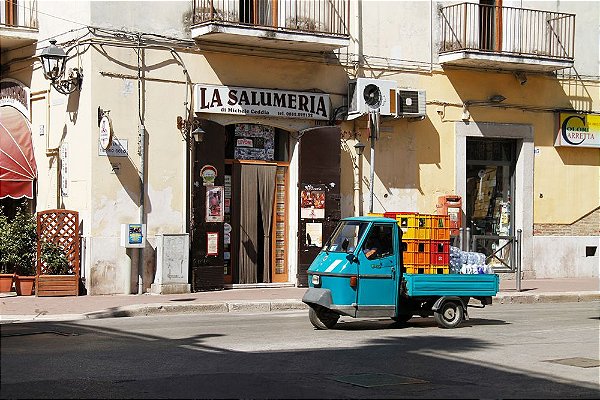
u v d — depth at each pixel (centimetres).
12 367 1076
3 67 2348
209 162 2103
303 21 2236
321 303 1463
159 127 2069
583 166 2666
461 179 2483
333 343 1326
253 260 2225
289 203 2272
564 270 2631
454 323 1546
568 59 2511
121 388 952
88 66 1997
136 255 2036
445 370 1111
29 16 2219
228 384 982
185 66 2100
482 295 1567
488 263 2550
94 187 1989
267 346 1278
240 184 2214
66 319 1634
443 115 2458
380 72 2369
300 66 2250
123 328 1481
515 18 2522
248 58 2181
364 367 1120
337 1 2291
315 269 1500
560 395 969
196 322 1602
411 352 1250
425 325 1590
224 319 1670
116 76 2019
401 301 1517
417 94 2347
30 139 2198
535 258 2591
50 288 1950
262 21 2200
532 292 2212
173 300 1886
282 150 2277
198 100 2103
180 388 955
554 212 2622
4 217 2069
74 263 1980
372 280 1477
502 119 2547
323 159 2253
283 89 2217
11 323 1562
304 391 955
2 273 2064
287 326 1552
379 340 1370
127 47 2031
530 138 2586
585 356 1234
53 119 2150
